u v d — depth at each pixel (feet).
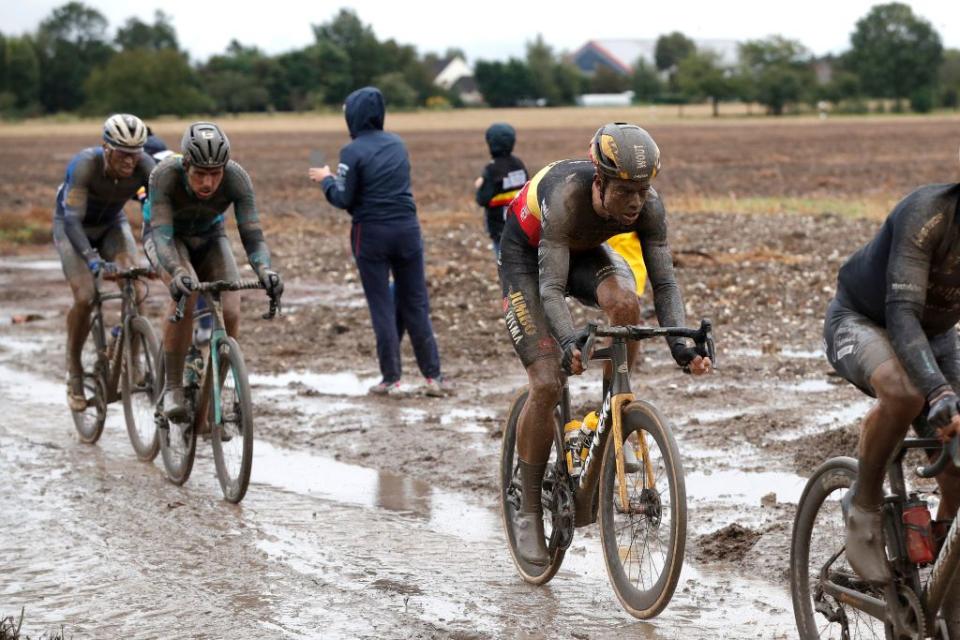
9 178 187.01
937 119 480.23
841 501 20.12
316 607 25.09
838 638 22.02
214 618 24.48
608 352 24.48
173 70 648.38
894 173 174.50
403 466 36.60
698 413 40.96
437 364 46.34
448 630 23.65
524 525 26.50
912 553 18.93
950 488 19.94
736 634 23.20
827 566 21.25
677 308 23.90
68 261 40.42
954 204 18.34
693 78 593.01
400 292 46.09
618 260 25.22
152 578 27.07
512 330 25.64
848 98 606.14
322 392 47.01
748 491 32.22
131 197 41.39
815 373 46.70
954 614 18.90
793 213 111.86
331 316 63.72
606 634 23.41
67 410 46.14
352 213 45.60
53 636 23.38
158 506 33.19
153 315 65.05
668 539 23.22
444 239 98.53
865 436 18.95
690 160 216.13
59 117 619.67
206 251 35.81
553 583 26.71
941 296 19.22
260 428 41.86
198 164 32.27
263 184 173.68
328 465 37.14
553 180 24.02
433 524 31.17
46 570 27.68
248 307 67.72
